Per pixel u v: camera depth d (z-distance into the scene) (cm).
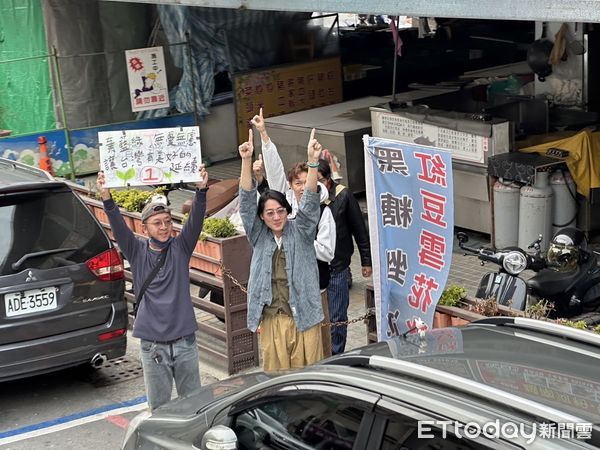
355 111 1369
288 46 1644
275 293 622
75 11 1503
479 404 355
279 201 605
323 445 406
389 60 1780
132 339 899
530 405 343
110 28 1534
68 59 1505
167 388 647
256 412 451
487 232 1078
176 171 649
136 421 531
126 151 642
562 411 342
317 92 1675
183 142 648
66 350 728
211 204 933
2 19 1530
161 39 1564
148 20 1567
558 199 1009
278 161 713
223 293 782
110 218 629
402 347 432
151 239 632
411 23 2055
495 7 657
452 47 1848
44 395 779
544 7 626
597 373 383
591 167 1002
